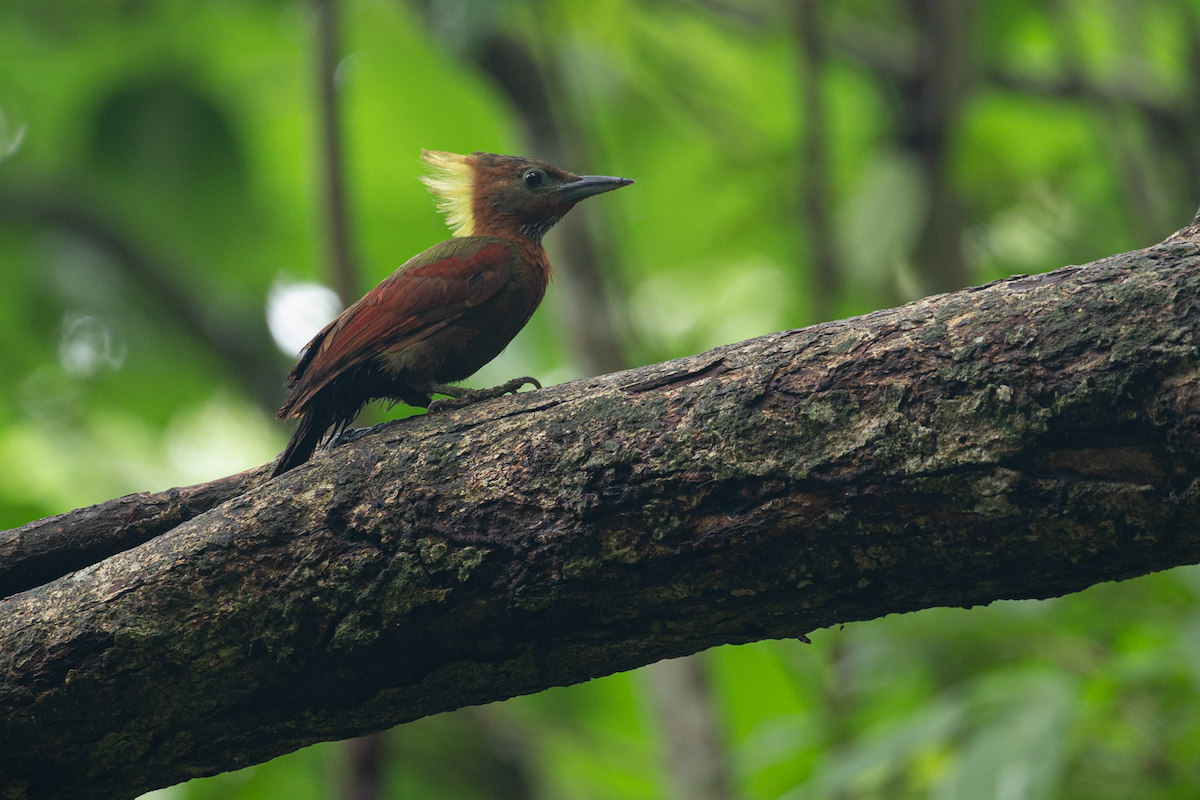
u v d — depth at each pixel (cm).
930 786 923
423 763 1492
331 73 1155
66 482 1892
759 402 488
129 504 676
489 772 1512
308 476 542
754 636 515
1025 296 474
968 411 457
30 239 1745
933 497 458
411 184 2006
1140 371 437
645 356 1284
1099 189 1558
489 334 823
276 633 520
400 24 1759
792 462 474
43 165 1831
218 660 524
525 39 1307
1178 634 812
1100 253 1505
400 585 511
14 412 1814
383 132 1952
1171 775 850
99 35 1669
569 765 1477
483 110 1920
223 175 1611
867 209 1329
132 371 1806
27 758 536
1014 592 479
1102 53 1722
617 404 515
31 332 1788
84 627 527
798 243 1452
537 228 996
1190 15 1451
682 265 1934
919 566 470
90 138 1573
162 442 1952
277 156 1966
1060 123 1731
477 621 509
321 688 530
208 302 1795
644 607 500
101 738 535
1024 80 1577
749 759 1032
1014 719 771
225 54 1814
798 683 1152
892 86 1417
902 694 1134
